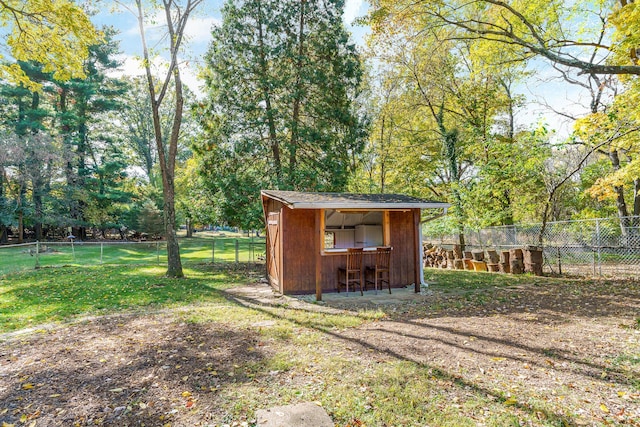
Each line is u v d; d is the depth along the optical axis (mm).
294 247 8875
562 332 5098
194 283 10508
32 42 8438
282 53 15391
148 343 4895
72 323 6082
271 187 14922
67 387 3562
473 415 2936
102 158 30016
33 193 23797
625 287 8555
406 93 18625
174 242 11789
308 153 16484
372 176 22188
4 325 6000
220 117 15516
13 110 26250
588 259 12562
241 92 15469
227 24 15281
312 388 3445
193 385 3555
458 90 16938
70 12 7949
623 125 9492
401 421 2859
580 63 7758
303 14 15820
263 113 15398
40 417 3006
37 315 6668
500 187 14445
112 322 6102
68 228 29000
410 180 19828
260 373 3814
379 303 7633
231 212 15031
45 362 4246
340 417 2928
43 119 25938
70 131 27125
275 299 8227
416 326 5609
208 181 15508
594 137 10250
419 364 3998
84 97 26484
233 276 12383
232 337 5102
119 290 9156
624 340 4633
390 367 3912
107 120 32438
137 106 35188
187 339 5027
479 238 15930
